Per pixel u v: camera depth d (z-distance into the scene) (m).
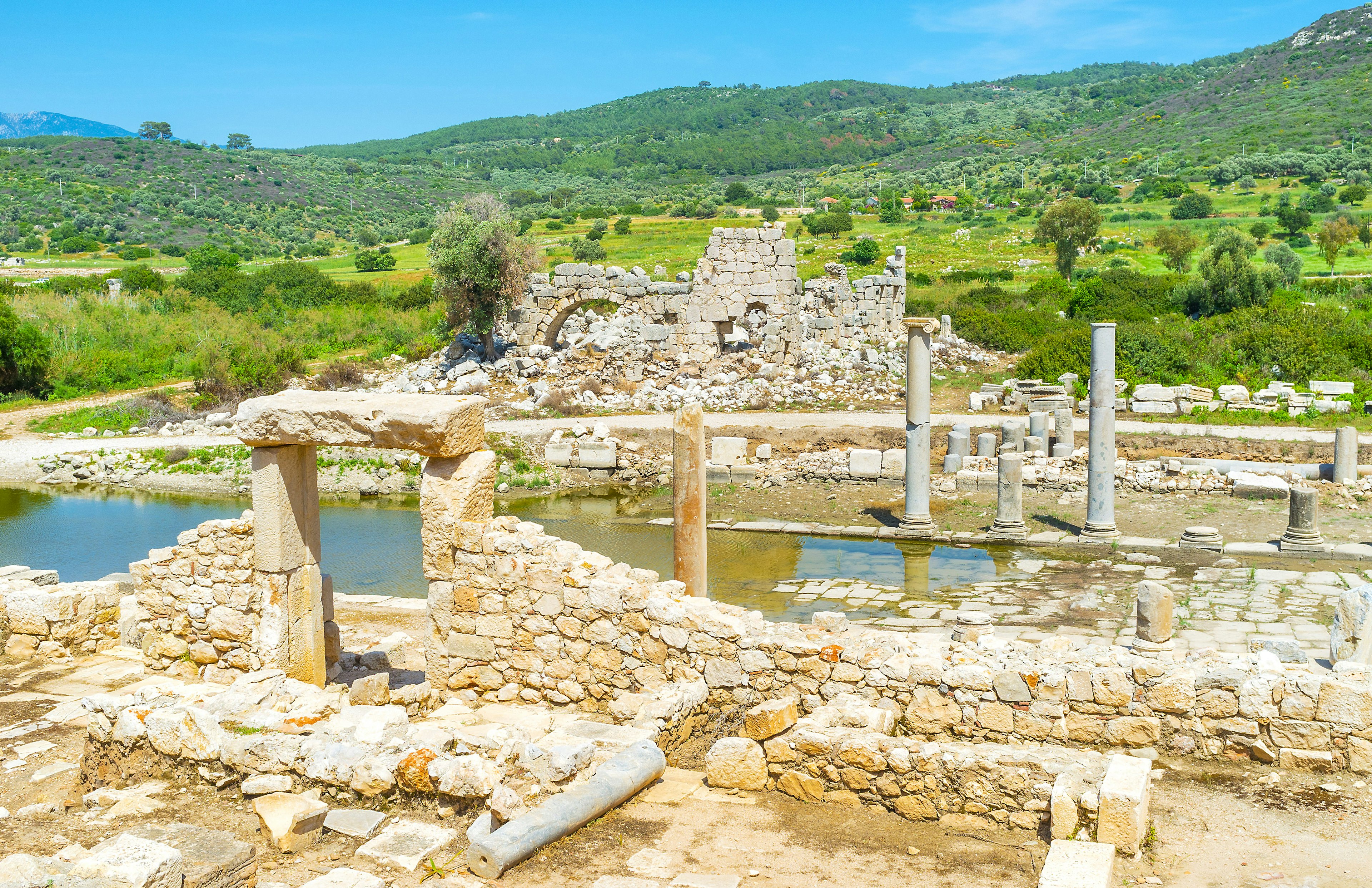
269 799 7.22
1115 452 27.89
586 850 6.93
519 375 39.84
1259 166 139.38
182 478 30.45
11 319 38.94
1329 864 6.57
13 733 9.73
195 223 132.62
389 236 134.50
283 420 10.62
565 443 31.16
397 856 6.69
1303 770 8.20
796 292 40.88
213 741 7.94
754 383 37.94
